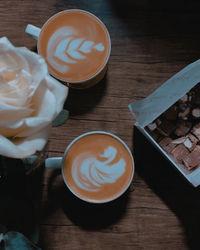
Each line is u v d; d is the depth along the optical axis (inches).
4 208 18.2
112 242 22.1
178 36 22.6
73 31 21.0
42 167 21.4
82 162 21.1
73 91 22.4
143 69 22.5
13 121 13.2
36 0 22.4
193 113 22.3
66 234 22.1
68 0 22.5
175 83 19.0
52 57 20.9
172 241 22.2
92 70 20.9
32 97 14.0
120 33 22.5
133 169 21.0
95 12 22.6
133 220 22.2
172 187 22.4
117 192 21.0
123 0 22.5
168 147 22.1
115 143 21.2
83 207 22.1
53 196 22.1
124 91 22.5
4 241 17.1
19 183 17.7
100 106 22.4
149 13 22.6
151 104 19.5
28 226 18.9
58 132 22.3
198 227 22.3
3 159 16.1
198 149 21.8
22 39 22.3
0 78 12.6
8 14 22.3
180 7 22.6
